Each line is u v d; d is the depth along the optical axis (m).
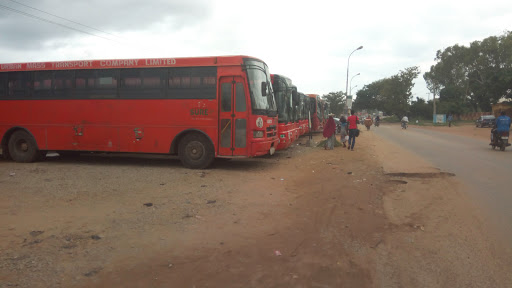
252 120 10.05
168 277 3.61
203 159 10.48
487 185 8.17
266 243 4.61
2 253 4.12
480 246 4.47
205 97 10.33
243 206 6.39
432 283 3.51
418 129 42.00
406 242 4.65
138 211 5.95
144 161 12.34
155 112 10.66
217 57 10.31
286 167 11.13
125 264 3.90
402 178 9.15
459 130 38.19
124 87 10.88
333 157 13.59
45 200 6.61
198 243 4.57
